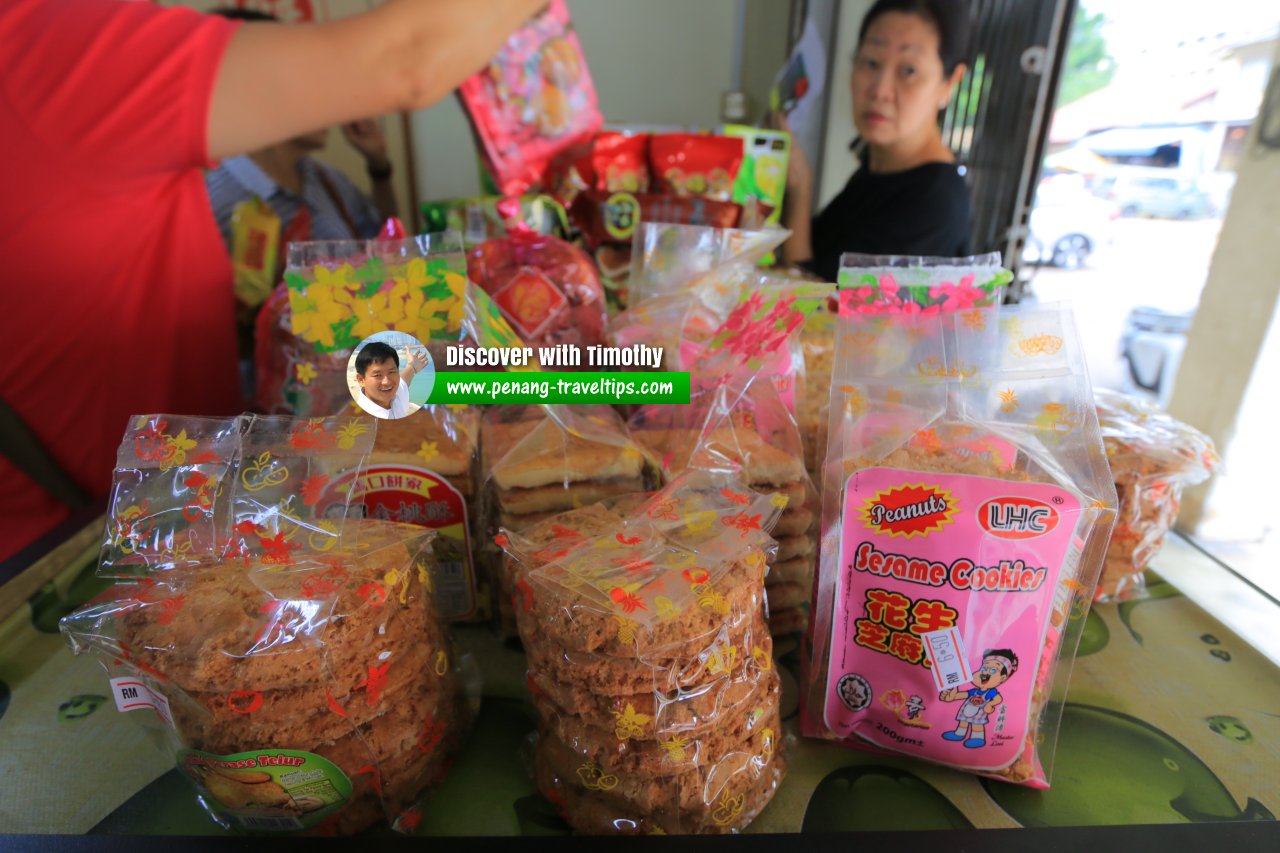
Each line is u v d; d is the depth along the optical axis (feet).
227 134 2.94
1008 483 1.66
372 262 2.23
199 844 1.41
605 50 6.14
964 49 4.41
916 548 1.70
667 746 1.51
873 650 1.76
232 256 4.12
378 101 2.94
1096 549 1.70
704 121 6.50
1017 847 1.41
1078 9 3.83
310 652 1.44
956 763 1.76
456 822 1.64
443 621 1.88
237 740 1.45
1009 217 4.24
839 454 1.84
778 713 1.75
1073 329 1.86
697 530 1.76
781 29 5.91
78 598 2.29
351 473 1.75
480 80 3.25
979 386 1.88
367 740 1.53
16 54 2.69
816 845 1.41
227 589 1.55
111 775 1.74
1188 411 4.14
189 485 1.68
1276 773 1.74
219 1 5.25
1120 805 1.66
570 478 2.12
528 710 1.93
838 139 5.45
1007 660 1.68
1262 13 3.59
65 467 3.27
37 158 2.81
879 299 2.01
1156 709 1.94
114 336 3.18
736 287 2.67
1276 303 3.59
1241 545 3.94
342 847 1.41
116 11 2.73
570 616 1.52
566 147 3.62
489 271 2.83
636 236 2.99
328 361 2.44
